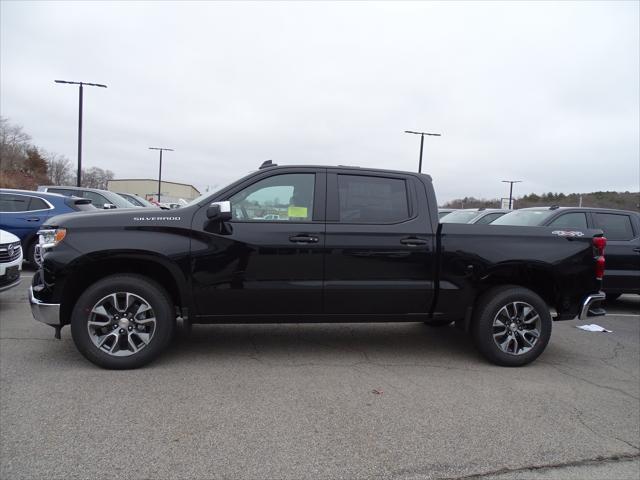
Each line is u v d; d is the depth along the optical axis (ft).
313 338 18.11
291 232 14.51
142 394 12.21
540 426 11.17
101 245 13.60
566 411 12.05
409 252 15.06
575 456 9.90
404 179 15.66
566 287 15.87
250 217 14.65
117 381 13.05
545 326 15.43
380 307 15.19
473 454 9.83
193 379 13.38
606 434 10.88
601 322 23.02
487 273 15.39
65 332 17.47
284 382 13.41
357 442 10.13
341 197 15.11
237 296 14.33
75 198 33.42
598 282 16.11
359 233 14.84
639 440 10.66
